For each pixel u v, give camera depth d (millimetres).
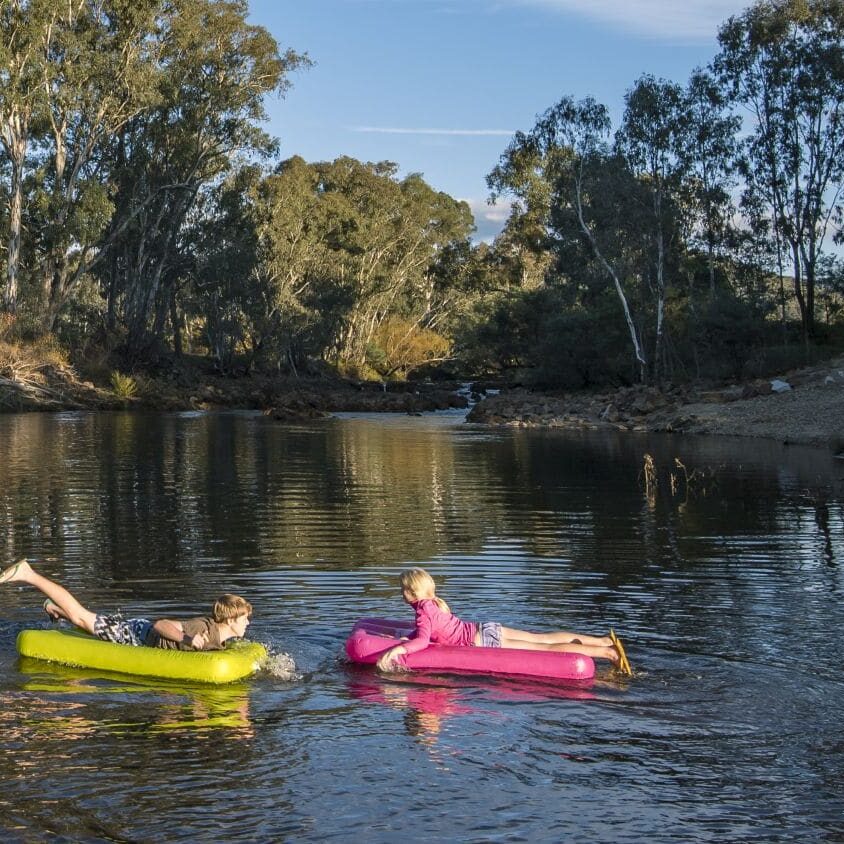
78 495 17156
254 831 4883
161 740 5992
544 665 7180
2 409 45656
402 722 6312
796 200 52781
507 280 88375
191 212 62875
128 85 50281
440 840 4820
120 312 65250
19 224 49656
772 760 5770
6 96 47062
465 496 17641
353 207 79438
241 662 7117
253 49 55906
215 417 44781
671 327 54312
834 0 51000
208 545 12367
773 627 8523
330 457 25484
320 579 10383
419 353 87000
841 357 44594
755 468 22766
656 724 6293
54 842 4758
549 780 5496
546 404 47531
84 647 7355
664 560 11633
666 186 49906
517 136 51281
